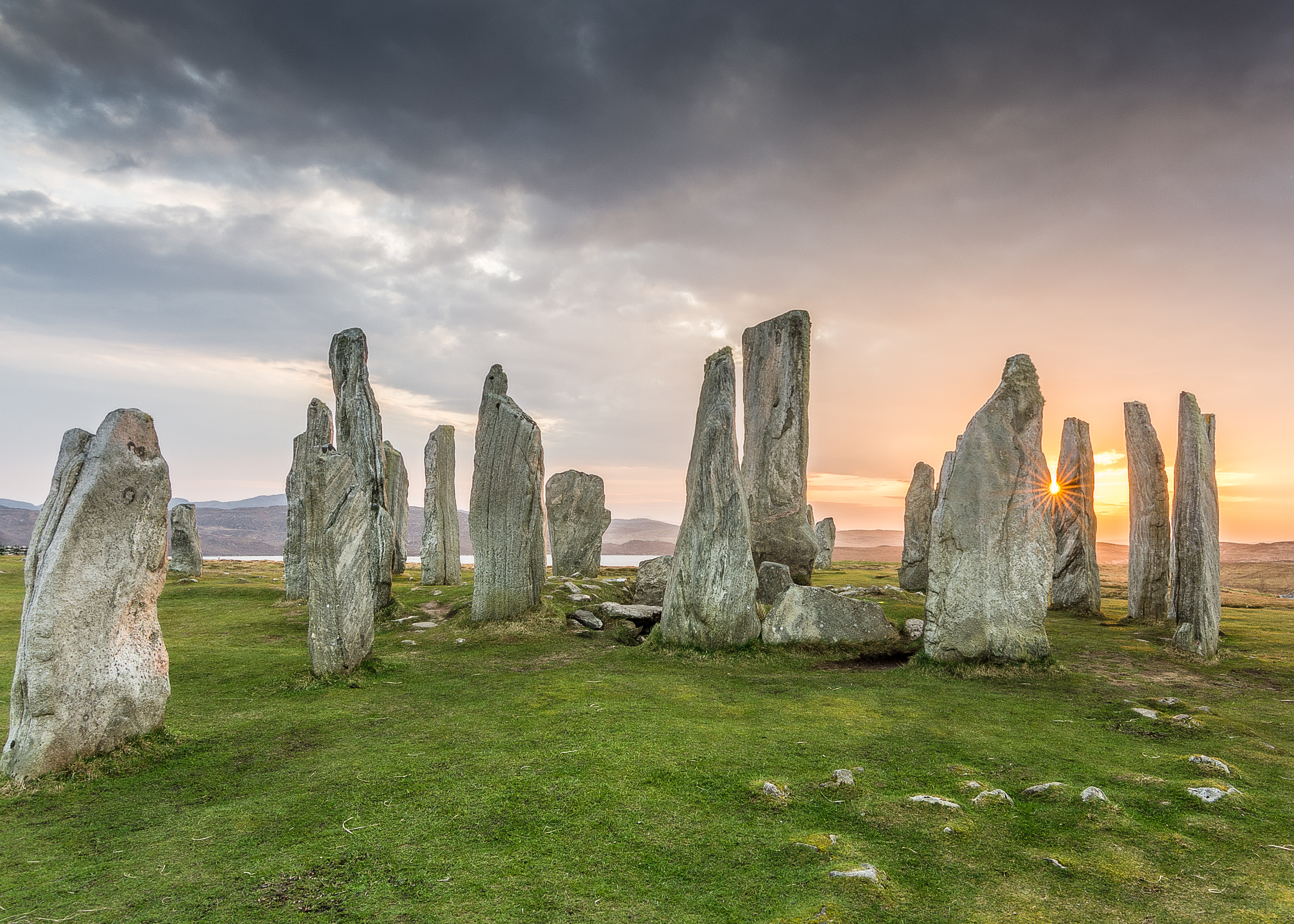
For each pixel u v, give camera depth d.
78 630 8.22
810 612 16.62
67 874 5.98
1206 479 16.12
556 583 23.48
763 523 24.31
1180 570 16.20
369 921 5.24
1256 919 5.29
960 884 5.81
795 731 10.03
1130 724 10.46
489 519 19.09
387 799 7.52
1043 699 12.09
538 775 8.13
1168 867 6.08
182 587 25.52
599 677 13.56
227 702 11.49
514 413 19.25
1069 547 22.98
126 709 8.67
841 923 5.20
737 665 14.77
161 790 7.85
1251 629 18.86
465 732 9.89
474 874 5.94
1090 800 7.24
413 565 44.91
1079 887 5.76
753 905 5.48
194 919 5.30
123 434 8.78
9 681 12.25
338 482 13.16
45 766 7.87
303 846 6.46
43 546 8.24
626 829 6.77
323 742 9.52
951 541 14.51
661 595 22.38
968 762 8.80
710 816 7.09
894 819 7.00
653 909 5.42
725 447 16.12
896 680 13.47
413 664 14.68
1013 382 14.56
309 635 13.09
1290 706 11.72
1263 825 6.91
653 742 9.34
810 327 24.97
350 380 22.52
